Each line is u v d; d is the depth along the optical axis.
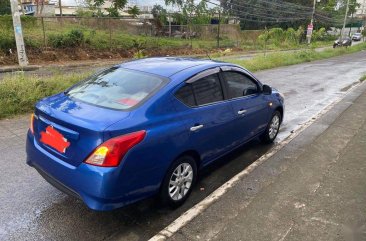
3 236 3.40
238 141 5.04
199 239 3.36
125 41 28.64
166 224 3.70
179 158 3.88
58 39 23.11
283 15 68.00
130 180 3.31
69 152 3.35
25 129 6.57
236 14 61.38
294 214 3.78
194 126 3.95
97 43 25.92
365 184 4.53
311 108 9.54
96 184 3.14
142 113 3.48
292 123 7.80
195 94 4.11
